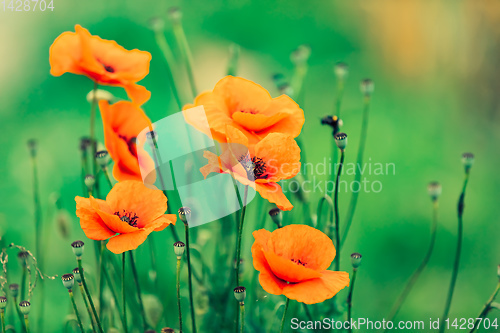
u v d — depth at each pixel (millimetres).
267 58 2010
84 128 1646
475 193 1467
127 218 893
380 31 2049
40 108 1767
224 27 2102
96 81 923
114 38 1967
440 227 1372
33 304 1099
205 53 1957
